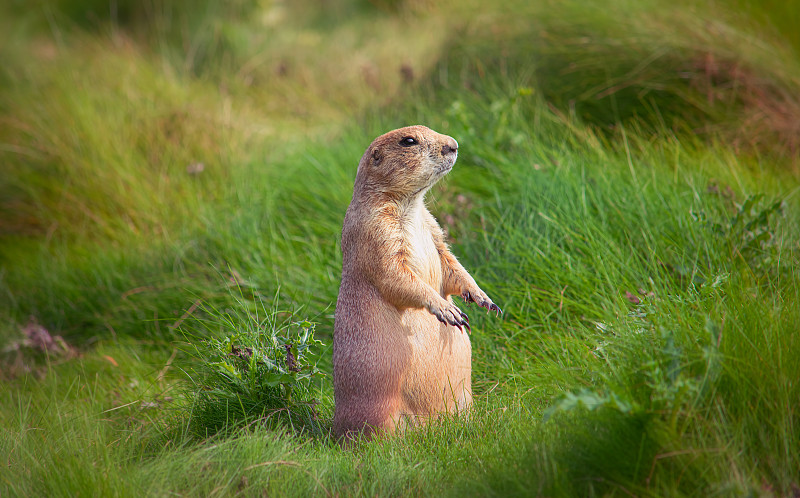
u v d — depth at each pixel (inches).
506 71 760.3
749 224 442.0
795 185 575.5
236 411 420.5
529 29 784.3
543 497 296.2
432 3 1190.3
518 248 533.6
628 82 703.7
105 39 1141.7
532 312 493.4
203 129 822.5
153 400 465.4
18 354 567.2
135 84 933.2
